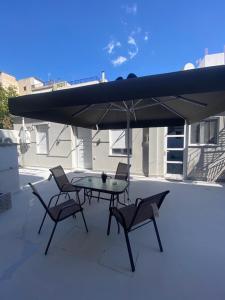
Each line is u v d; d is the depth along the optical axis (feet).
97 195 17.02
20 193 18.08
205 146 21.48
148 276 7.19
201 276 7.18
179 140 23.26
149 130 24.08
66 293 6.45
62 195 17.26
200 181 21.98
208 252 8.66
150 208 8.18
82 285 6.79
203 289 6.57
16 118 34.88
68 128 30.22
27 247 9.14
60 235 10.21
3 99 33.09
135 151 25.43
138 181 22.25
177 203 14.99
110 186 13.10
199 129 21.66
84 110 12.82
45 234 10.34
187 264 7.84
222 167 21.07
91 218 12.28
